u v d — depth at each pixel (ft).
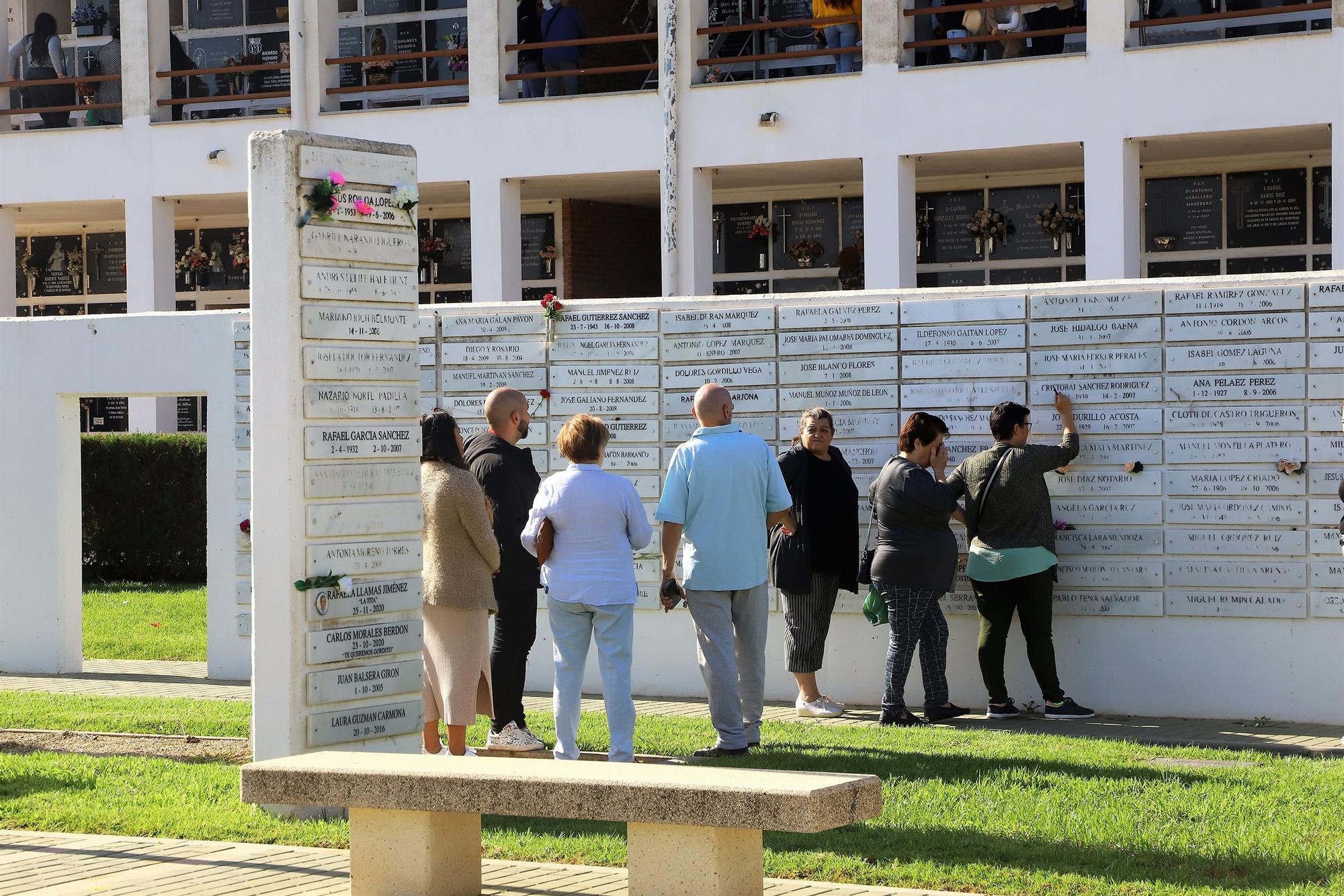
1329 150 74.18
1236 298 40.55
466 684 31.81
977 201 81.00
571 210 89.30
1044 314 42.24
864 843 25.94
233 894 23.24
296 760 24.30
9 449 52.16
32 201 86.43
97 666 54.34
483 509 31.86
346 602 30.14
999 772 31.73
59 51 90.38
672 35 75.41
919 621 40.11
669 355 45.85
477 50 79.56
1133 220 69.82
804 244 84.07
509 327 47.32
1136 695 41.60
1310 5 66.80
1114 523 41.65
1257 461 40.47
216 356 50.19
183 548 80.59
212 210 92.27
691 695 45.91
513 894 23.40
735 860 21.98
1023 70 70.79
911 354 43.57
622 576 32.55
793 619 41.98
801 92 74.18
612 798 21.54
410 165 31.32
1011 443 41.11
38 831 27.94
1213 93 67.97
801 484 41.52
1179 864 24.47
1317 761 33.88
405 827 23.43
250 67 84.38
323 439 29.89
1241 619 40.70
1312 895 22.54
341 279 30.19
